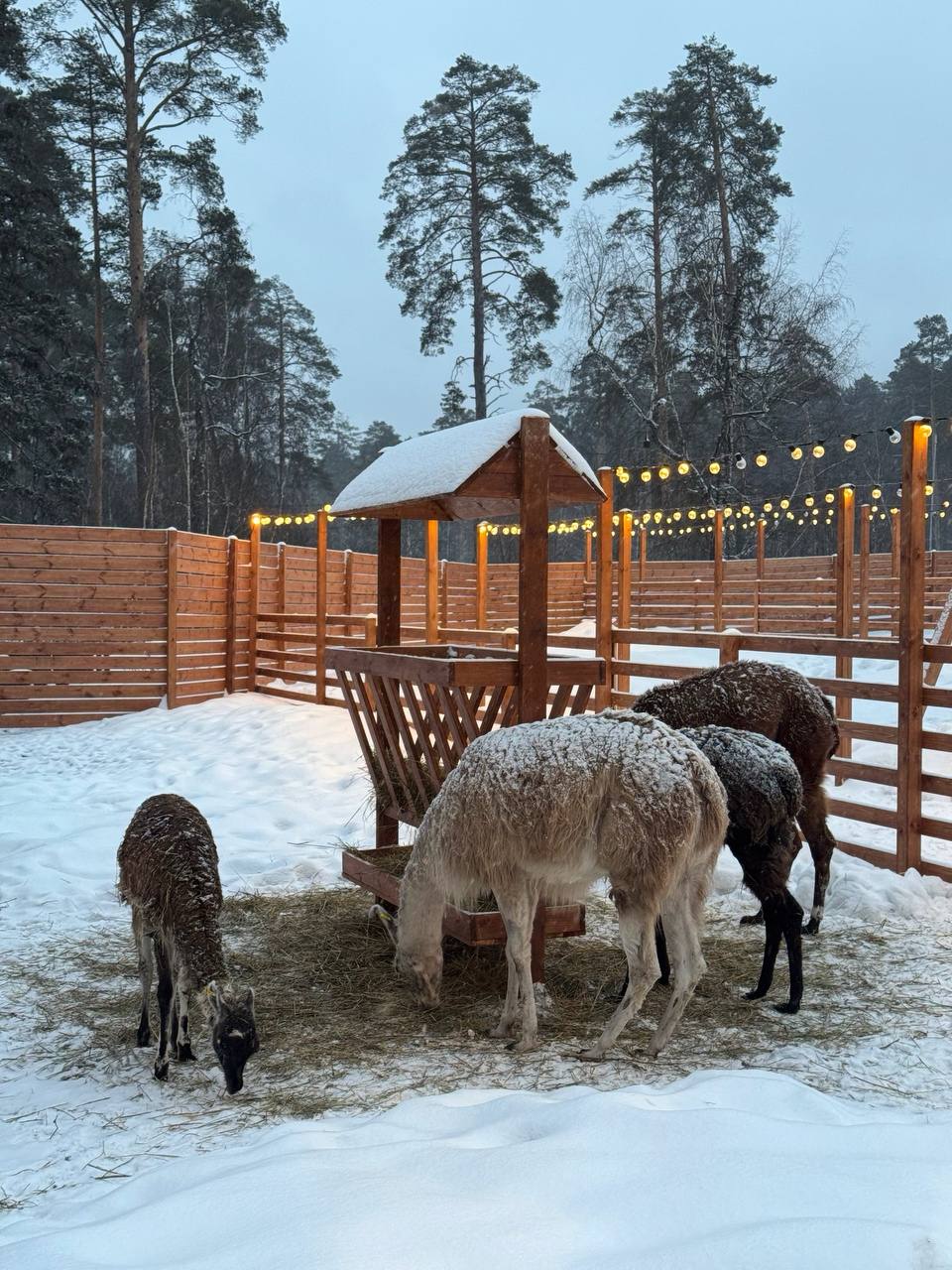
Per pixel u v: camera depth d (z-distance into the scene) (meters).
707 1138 2.73
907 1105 3.34
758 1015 4.28
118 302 30.31
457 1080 3.63
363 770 9.52
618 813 3.70
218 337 33.84
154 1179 2.81
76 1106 3.52
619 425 32.50
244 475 34.19
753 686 5.61
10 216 23.72
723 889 6.33
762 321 27.84
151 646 13.68
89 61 24.17
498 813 3.83
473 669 4.65
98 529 13.38
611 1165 2.61
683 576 20.80
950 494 37.75
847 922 5.64
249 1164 2.81
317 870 6.62
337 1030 4.18
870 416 47.16
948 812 8.20
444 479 4.81
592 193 29.50
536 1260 2.16
